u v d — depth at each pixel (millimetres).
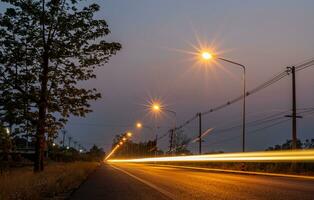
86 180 30766
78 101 29594
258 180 25703
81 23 28375
